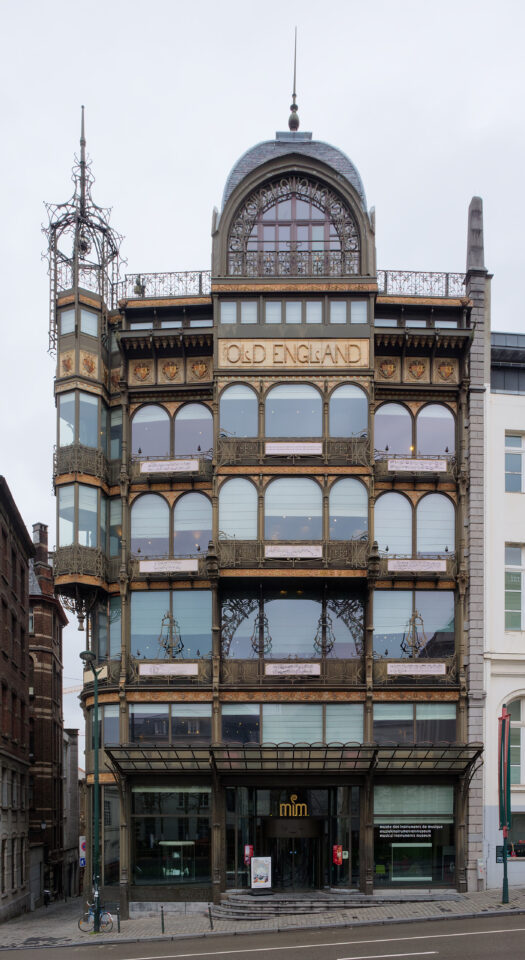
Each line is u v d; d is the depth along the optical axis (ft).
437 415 128.57
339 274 127.75
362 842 118.52
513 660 124.67
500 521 127.95
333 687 121.08
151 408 128.88
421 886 118.52
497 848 121.19
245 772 118.32
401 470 124.36
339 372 124.67
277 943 90.53
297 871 120.06
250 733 120.78
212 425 127.54
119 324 132.36
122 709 121.39
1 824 146.51
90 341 128.36
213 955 85.10
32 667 212.23
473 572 125.39
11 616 160.35
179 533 125.80
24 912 165.89
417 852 119.75
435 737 121.80
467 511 126.72
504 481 129.59
